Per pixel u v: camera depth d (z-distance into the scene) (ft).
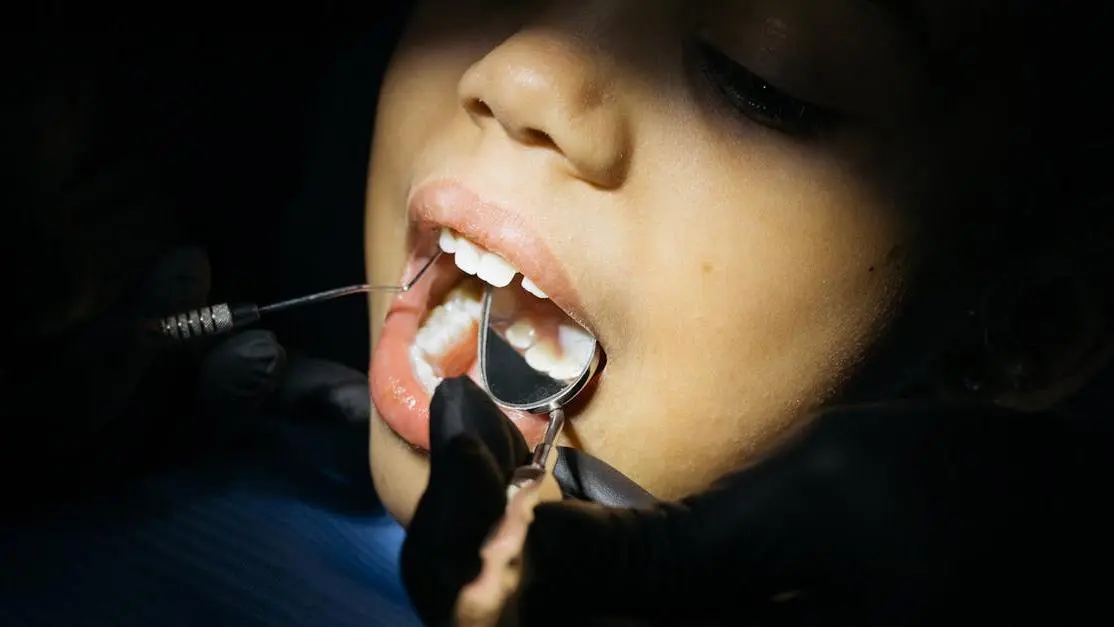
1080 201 3.33
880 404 3.00
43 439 3.58
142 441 3.87
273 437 4.27
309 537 3.68
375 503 4.06
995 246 3.33
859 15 2.77
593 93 2.83
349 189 4.86
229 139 4.52
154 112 4.31
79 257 3.86
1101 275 3.42
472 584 2.50
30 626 2.99
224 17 4.39
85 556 3.32
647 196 2.94
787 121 2.94
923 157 3.06
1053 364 3.54
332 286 4.85
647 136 2.93
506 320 3.45
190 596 3.21
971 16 2.88
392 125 3.35
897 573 2.73
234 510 3.72
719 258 2.95
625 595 2.61
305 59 4.70
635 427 3.12
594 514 2.62
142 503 3.65
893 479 2.79
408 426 3.23
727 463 3.20
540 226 2.95
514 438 2.79
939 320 3.38
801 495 2.71
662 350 3.03
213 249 4.59
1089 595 2.87
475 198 3.00
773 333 3.06
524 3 3.16
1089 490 3.03
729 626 2.75
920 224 3.13
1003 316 3.48
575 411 3.18
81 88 4.05
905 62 2.87
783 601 2.84
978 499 2.86
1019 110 3.12
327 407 4.31
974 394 3.58
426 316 3.46
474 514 2.46
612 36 2.89
